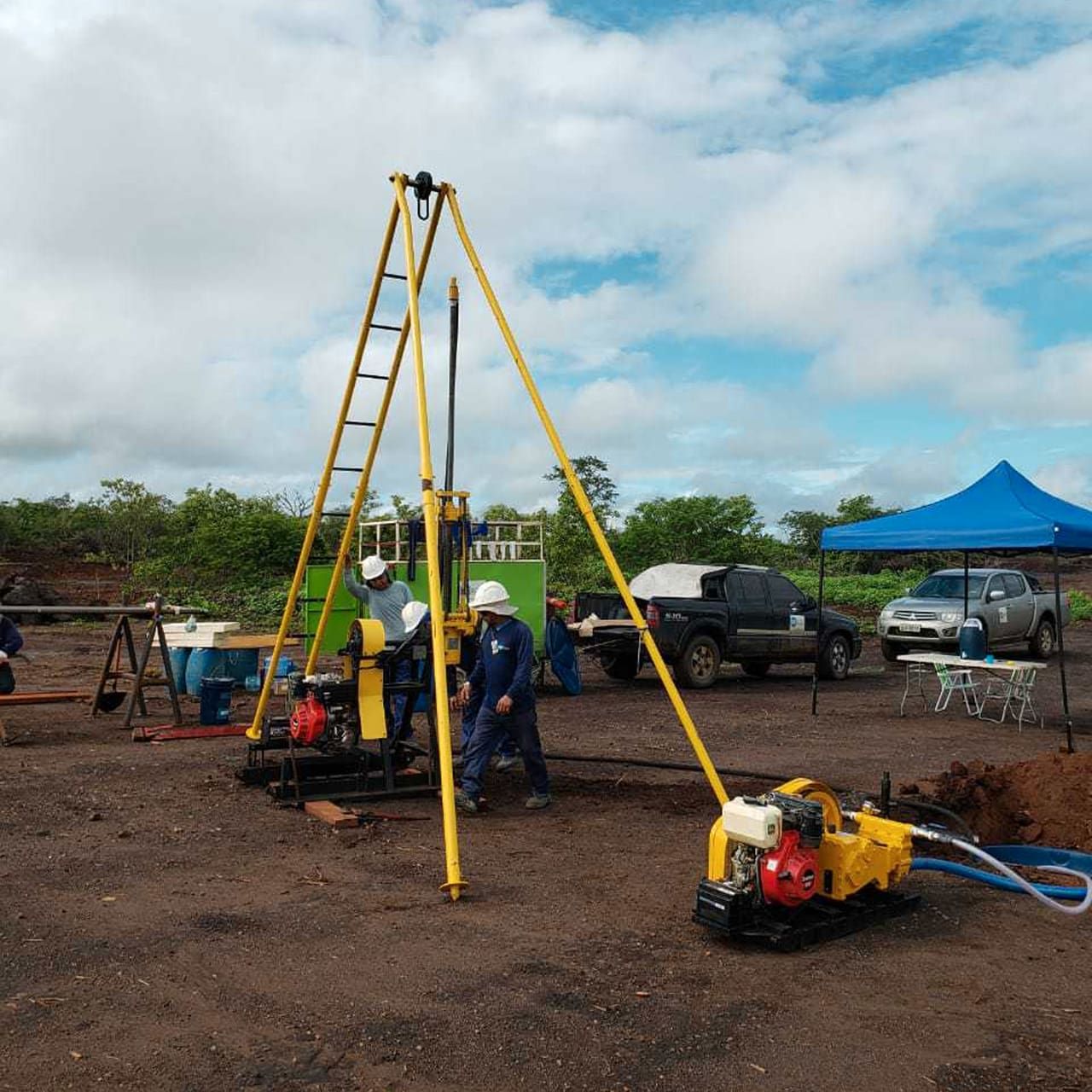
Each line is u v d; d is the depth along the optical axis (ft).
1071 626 97.04
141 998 14.25
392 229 25.68
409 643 27.73
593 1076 12.20
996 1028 13.70
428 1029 13.38
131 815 25.32
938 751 35.60
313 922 17.54
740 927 16.48
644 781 30.14
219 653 46.16
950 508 41.45
